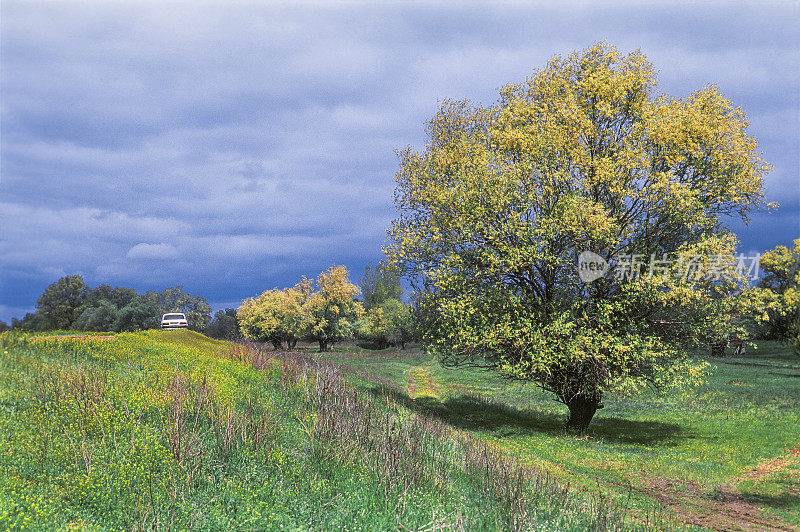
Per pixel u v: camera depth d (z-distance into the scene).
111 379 16.14
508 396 36.69
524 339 21.88
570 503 10.93
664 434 24.45
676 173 23.14
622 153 21.78
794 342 49.22
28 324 100.44
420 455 12.93
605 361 21.62
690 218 21.92
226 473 10.64
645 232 23.08
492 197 22.52
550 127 22.66
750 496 14.72
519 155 23.89
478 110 29.03
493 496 10.72
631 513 11.64
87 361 18.62
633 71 23.64
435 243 24.12
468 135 28.50
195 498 9.41
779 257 49.78
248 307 78.88
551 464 16.98
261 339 77.25
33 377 15.71
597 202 22.66
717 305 22.48
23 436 11.41
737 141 22.56
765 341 67.44
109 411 13.01
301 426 13.98
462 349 23.67
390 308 80.38
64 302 102.69
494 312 22.80
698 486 15.54
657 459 18.78
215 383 16.50
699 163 22.70
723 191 23.22
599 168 21.70
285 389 18.00
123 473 9.93
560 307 23.06
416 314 26.16
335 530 8.66
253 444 11.96
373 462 11.84
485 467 12.66
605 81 22.95
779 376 41.88
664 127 21.48
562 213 21.72
